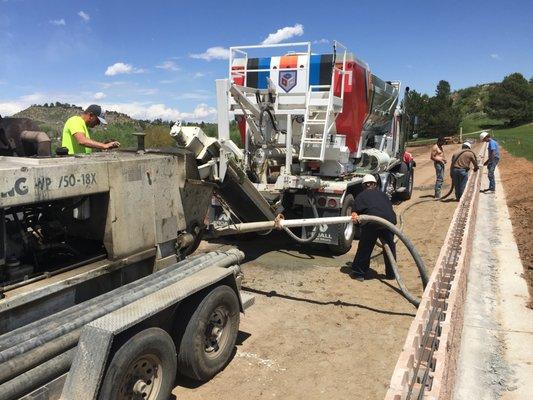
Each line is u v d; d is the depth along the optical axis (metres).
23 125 4.45
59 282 3.48
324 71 8.64
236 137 9.44
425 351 3.10
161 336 3.64
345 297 6.41
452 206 13.28
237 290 4.72
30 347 3.00
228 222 7.21
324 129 8.03
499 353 4.66
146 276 4.28
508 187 15.98
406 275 7.34
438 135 61.22
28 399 2.94
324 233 8.12
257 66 9.02
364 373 4.53
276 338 5.21
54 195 3.37
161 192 4.45
